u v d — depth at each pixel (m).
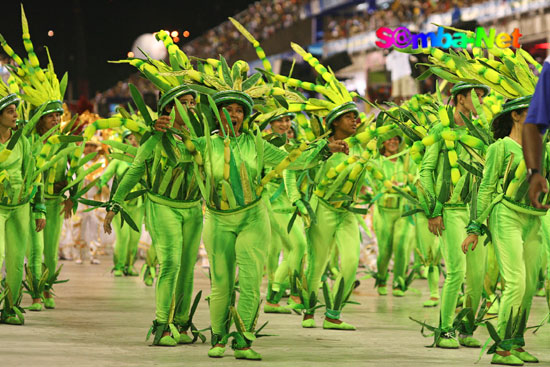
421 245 14.54
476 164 9.45
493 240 8.48
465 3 28.69
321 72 11.40
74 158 13.14
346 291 11.27
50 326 10.86
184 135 8.62
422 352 9.16
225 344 8.62
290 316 12.77
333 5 36.31
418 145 10.30
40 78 12.46
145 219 9.45
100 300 14.30
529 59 9.20
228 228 8.31
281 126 13.52
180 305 9.61
